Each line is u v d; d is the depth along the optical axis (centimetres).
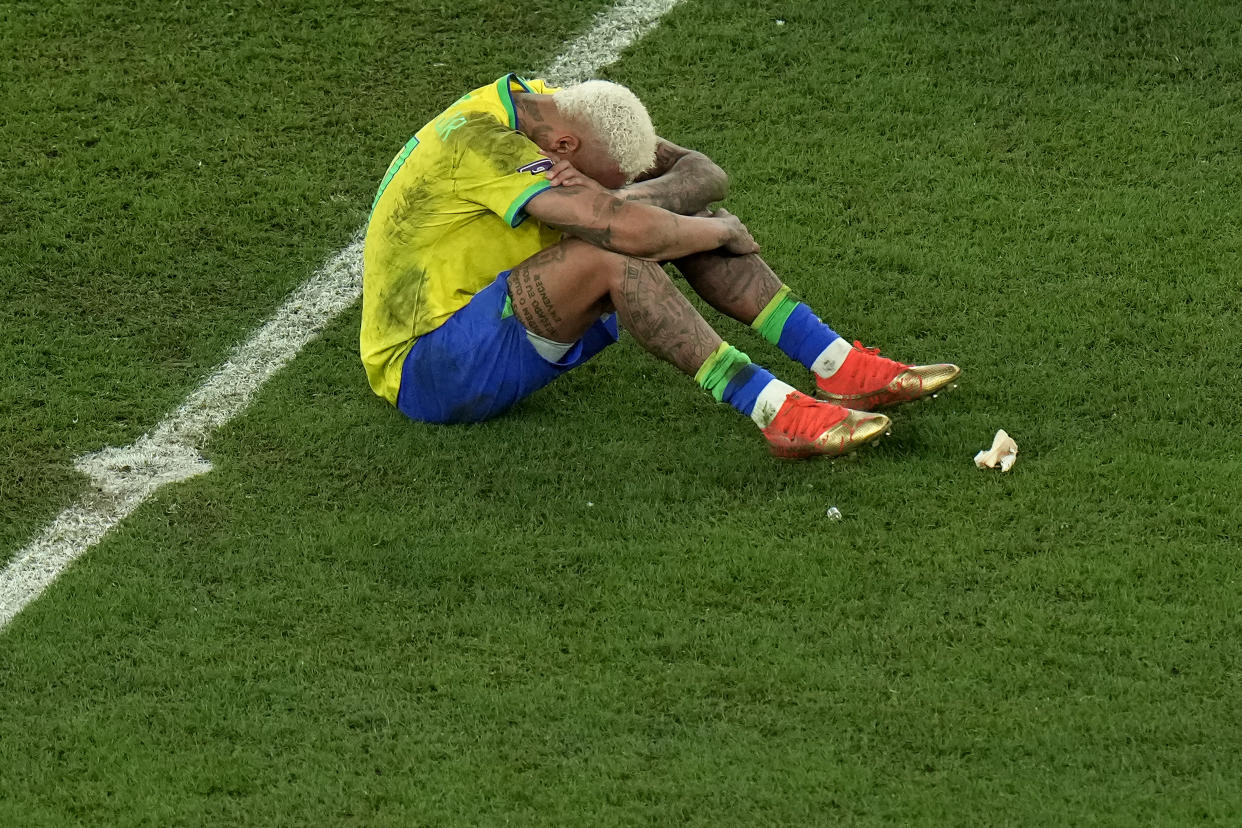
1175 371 1582
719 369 1412
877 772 1149
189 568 1388
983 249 1780
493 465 1495
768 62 2102
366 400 1603
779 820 1109
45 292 1772
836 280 1742
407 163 1458
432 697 1236
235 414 1599
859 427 1409
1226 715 1186
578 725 1201
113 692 1253
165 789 1158
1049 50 2089
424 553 1387
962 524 1395
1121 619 1284
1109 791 1123
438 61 2127
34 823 1130
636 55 2125
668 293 1391
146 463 1534
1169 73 2045
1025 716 1191
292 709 1229
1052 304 1691
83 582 1373
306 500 1468
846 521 1401
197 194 1919
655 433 1535
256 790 1156
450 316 1468
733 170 1922
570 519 1423
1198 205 1827
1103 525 1385
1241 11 2130
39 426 1583
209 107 2055
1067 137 1950
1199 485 1426
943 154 1936
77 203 1903
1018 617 1288
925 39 2122
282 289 1784
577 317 1427
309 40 2164
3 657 1294
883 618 1296
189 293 1778
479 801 1137
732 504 1432
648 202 1405
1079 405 1542
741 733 1188
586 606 1322
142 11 2209
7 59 2130
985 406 1546
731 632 1288
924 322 1675
